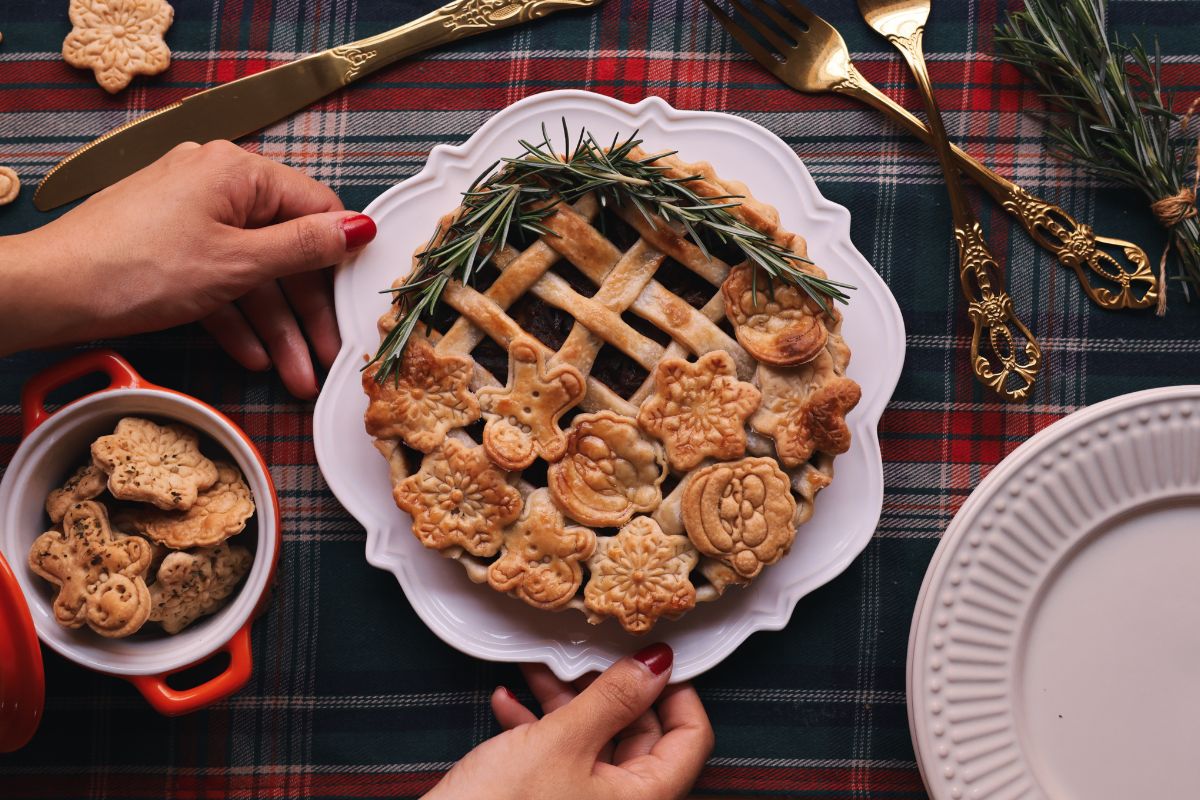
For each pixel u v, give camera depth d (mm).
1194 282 580
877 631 590
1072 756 567
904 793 586
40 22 600
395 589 594
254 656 595
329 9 597
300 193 566
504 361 537
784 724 590
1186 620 564
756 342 523
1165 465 556
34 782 596
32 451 541
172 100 600
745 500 522
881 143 591
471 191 535
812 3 592
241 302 580
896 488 591
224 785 595
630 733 583
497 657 557
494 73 596
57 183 588
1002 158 591
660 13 594
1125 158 564
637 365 538
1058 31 565
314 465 593
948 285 590
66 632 542
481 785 533
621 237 541
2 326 535
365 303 565
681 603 525
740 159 569
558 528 526
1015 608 561
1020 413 589
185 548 549
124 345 596
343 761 593
